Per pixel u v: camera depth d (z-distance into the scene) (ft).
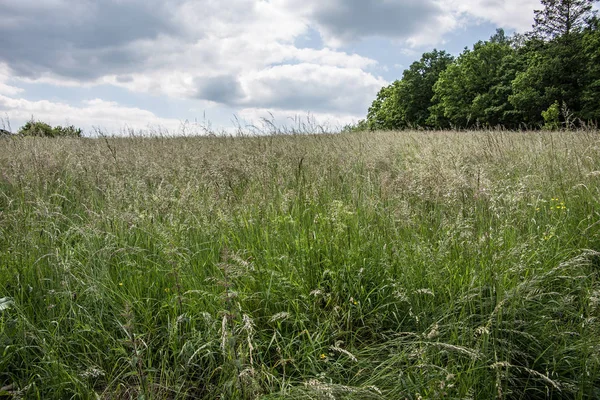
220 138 31.73
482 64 147.23
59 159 19.74
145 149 25.08
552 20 133.69
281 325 9.02
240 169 18.65
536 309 8.98
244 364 7.10
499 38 217.36
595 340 7.79
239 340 7.79
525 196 14.21
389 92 213.46
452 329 8.11
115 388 7.59
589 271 10.49
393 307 9.46
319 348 8.18
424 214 12.75
